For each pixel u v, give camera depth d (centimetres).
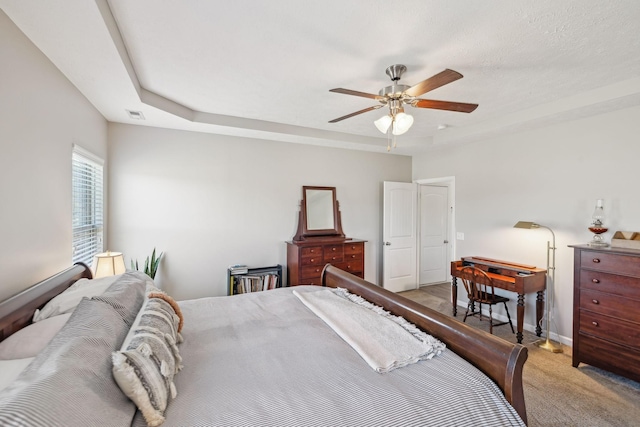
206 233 400
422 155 534
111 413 95
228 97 301
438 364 150
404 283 539
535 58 218
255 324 196
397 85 222
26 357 127
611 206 296
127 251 357
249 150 425
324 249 438
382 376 139
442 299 492
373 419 113
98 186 323
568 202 330
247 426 107
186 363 147
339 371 142
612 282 253
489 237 412
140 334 129
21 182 172
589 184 313
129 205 357
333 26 182
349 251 458
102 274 261
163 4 163
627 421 207
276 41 199
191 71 243
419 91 207
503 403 130
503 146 395
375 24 180
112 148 347
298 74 247
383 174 536
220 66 234
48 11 151
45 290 174
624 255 246
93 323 127
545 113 311
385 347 160
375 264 536
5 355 125
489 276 355
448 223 610
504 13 169
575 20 174
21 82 170
